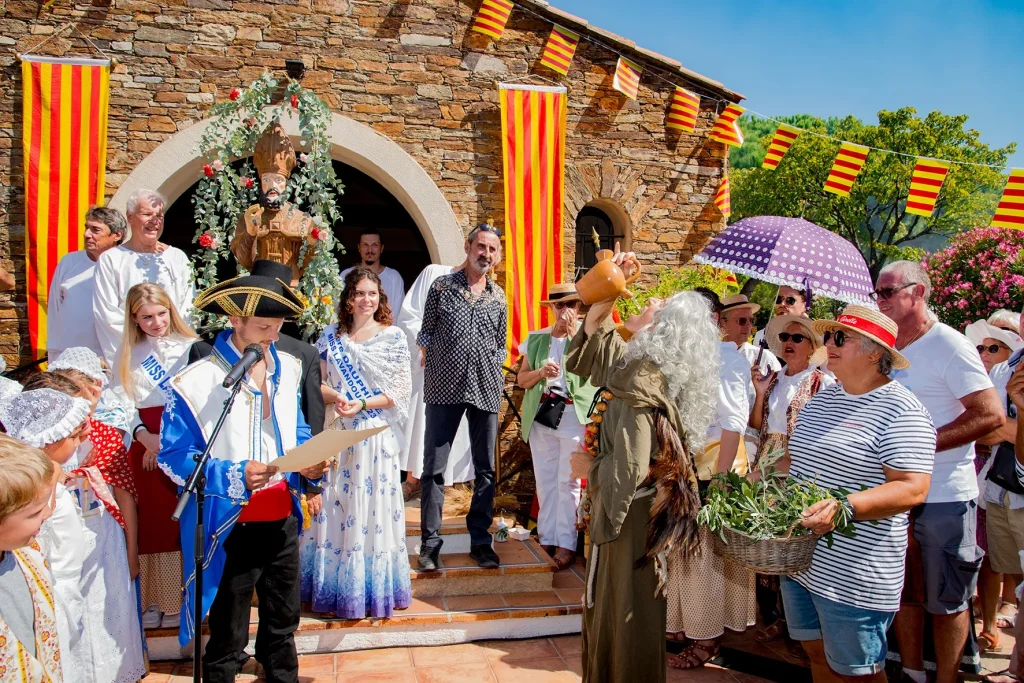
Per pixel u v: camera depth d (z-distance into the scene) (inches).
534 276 257.3
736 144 270.1
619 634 113.8
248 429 115.3
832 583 108.5
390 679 142.1
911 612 141.3
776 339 173.3
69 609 112.7
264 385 120.4
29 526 68.4
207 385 114.3
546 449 191.6
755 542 104.2
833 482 110.6
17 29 227.6
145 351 143.8
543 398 188.2
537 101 255.6
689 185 274.8
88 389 120.9
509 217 254.1
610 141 267.4
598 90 265.9
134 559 130.0
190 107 236.1
